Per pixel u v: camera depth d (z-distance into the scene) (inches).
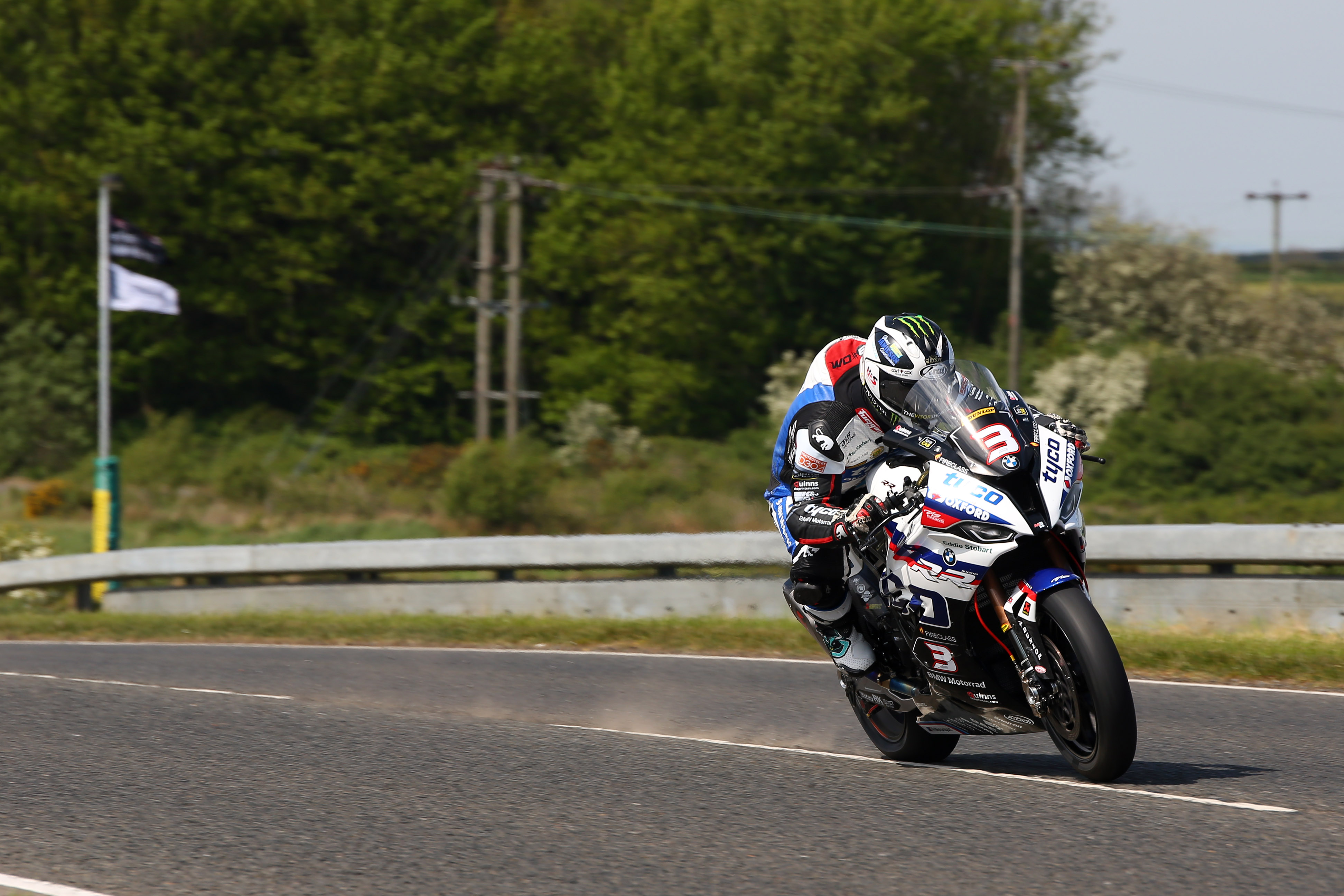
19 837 696.4
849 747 904.9
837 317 6373.0
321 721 1007.0
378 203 6845.5
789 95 6230.3
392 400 6870.1
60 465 6230.3
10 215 6638.8
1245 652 1178.0
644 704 1077.8
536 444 4685.0
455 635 1565.0
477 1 7194.9
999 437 701.3
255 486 4820.4
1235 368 4980.3
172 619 1814.7
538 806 735.7
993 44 6402.6
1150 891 564.4
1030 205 5639.8
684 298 6186.0
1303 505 3846.0
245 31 6894.7
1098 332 6176.2
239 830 701.3
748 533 1760.6
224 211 6727.4
